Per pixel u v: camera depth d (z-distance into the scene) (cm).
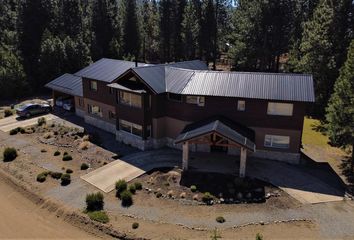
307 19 7531
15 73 6894
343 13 5425
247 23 7150
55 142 4622
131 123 4441
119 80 4441
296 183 3509
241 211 3064
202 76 4147
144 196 3306
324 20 5538
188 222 2916
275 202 3186
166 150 4316
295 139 3869
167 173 3672
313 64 5591
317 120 5578
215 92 3906
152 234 2758
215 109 4022
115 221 2934
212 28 8231
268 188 3397
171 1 8550
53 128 5103
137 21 9162
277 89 3812
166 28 8700
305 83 3834
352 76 3703
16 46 7788
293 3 7044
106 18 8788
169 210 3086
